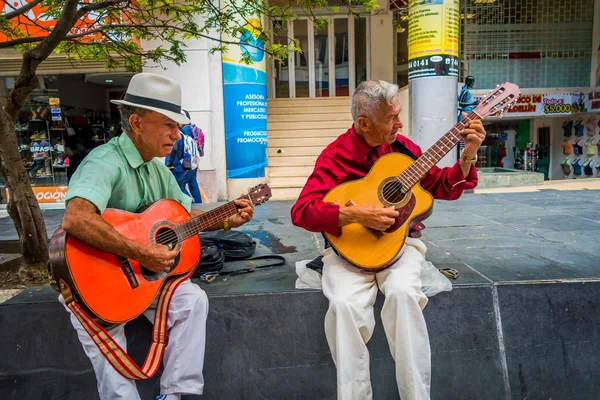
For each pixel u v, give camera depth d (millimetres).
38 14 5660
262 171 7578
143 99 1968
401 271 2205
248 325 2475
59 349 2416
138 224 2055
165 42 6840
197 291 2131
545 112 9867
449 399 2441
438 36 7047
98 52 4055
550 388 2455
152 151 2107
